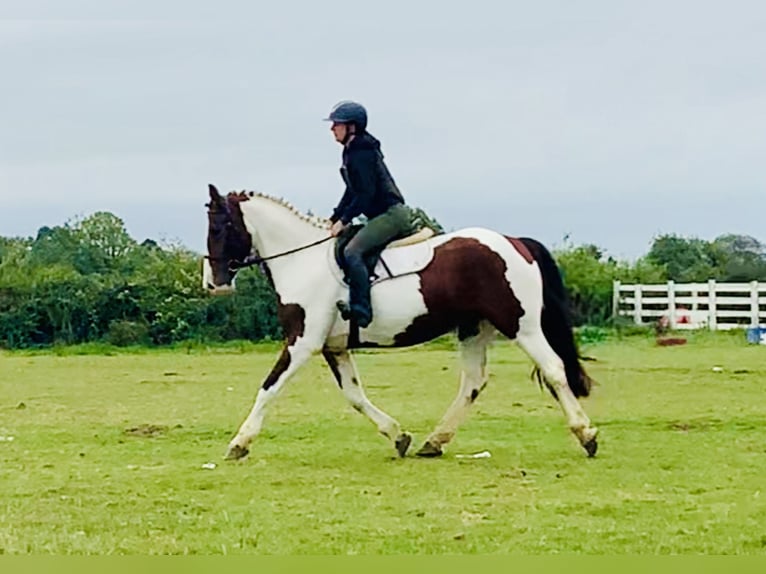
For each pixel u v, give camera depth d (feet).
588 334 102.47
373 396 53.93
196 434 41.09
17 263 112.68
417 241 34.12
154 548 23.77
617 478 30.96
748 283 119.44
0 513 27.14
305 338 34.17
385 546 23.77
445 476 31.58
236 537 24.63
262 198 34.86
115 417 46.68
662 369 66.28
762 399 50.65
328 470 32.71
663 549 23.41
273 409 48.70
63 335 106.11
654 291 114.21
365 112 33.99
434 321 33.94
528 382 59.57
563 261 117.70
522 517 26.27
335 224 34.06
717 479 30.73
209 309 104.32
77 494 29.32
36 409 49.83
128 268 116.57
